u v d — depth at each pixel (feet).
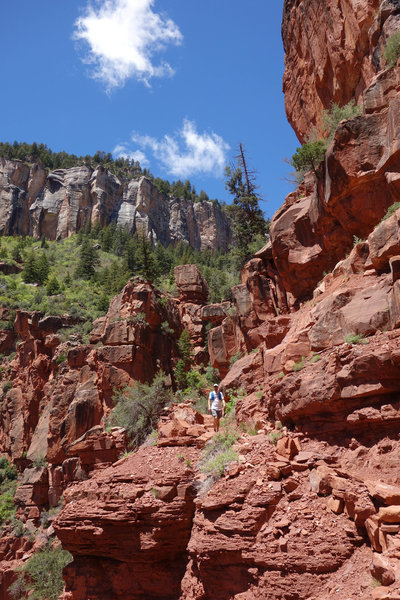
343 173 48.98
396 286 33.40
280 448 35.91
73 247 532.32
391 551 22.86
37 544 133.18
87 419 129.18
